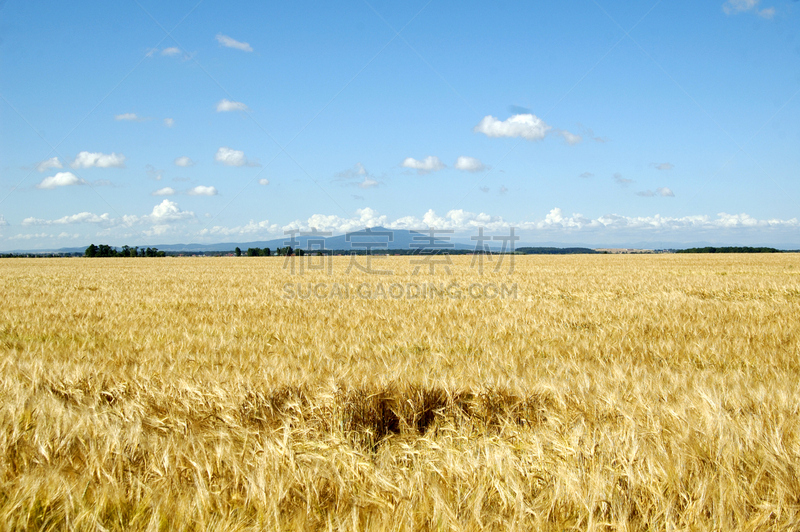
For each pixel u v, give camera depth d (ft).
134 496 9.66
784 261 172.65
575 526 8.69
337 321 35.60
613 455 10.48
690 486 9.55
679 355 23.13
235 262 196.24
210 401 15.33
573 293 58.85
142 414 14.26
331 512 9.31
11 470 10.28
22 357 21.44
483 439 12.34
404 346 25.35
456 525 8.42
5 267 154.10
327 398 14.88
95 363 20.57
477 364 19.88
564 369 19.34
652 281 76.23
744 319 34.30
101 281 82.99
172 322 35.01
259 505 9.11
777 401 13.60
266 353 23.88
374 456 12.25
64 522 8.75
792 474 9.73
